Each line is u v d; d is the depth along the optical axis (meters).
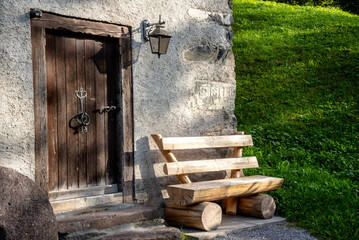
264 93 10.31
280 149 7.80
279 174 6.57
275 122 8.91
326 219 4.95
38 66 4.12
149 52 5.04
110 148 4.86
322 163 7.34
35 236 3.45
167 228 4.53
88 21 4.52
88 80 4.66
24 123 4.01
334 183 6.11
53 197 4.33
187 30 5.44
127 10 4.83
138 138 4.95
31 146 4.05
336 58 11.84
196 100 5.54
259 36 13.83
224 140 5.46
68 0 4.33
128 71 4.87
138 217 4.50
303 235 4.73
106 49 4.82
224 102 5.88
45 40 4.23
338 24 14.83
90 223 4.10
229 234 4.70
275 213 5.52
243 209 5.43
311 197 5.52
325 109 9.35
